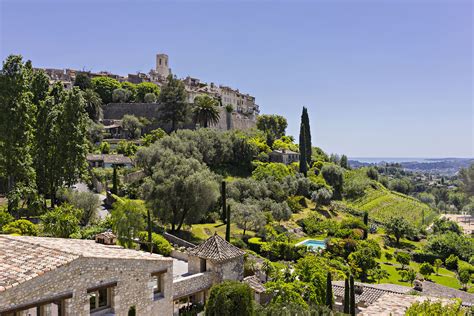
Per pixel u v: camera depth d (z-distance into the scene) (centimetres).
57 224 4094
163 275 2611
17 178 4797
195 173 5975
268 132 12769
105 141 9712
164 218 5706
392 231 8575
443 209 18138
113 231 4166
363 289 3991
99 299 2247
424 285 4747
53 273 1944
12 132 4688
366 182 12744
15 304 1786
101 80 12712
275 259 5825
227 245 3475
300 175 10394
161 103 10688
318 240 7344
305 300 3391
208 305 2022
